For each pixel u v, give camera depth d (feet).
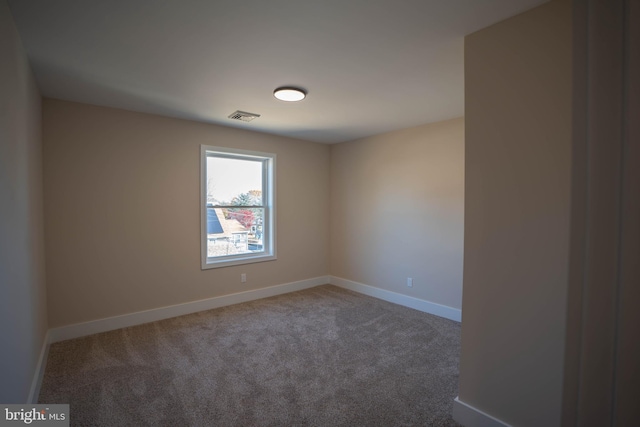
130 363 8.45
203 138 12.69
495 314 5.78
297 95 9.22
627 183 1.82
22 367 5.93
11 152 5.41
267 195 15.15
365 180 15.43
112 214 10.74
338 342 9.88
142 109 10.87
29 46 6.57
